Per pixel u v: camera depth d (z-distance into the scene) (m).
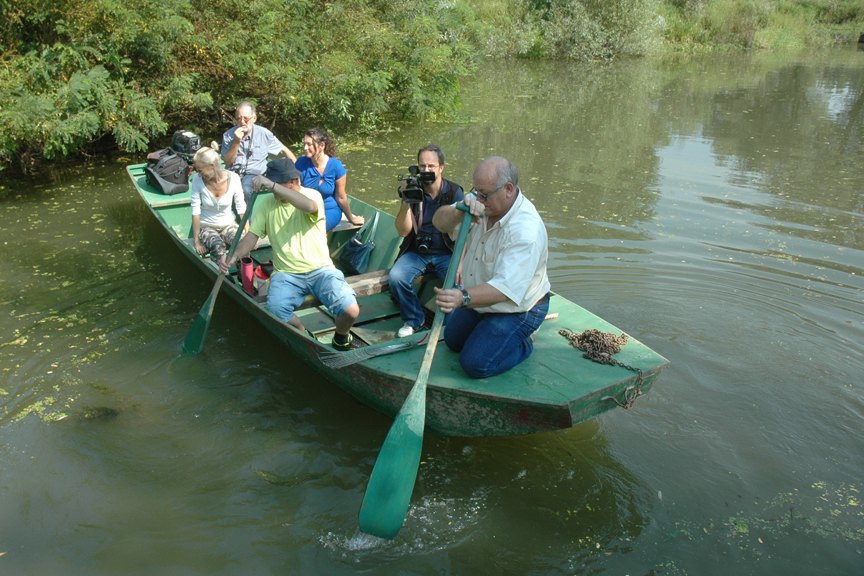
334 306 3.94
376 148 9.52
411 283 4.23
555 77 17.12
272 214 4.06
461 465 3.42
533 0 22.05
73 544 2.89
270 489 3.24
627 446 3.53
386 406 3.60
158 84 8.83
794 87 15.48
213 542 2.92
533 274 3.02
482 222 3.13
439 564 2.82
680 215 6.77
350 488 3.26
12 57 8.08
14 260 5.77
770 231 6.32
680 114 12.27
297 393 4.02
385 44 10.92
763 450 3.46
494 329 3.14
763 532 2.96
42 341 4.49
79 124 7.52
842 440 3.53
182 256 5.93
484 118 11.80
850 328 4.57
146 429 3.66
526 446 3.56
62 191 7.67
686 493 3.20
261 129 6.35
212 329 4.73
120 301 5.09
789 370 4.12
